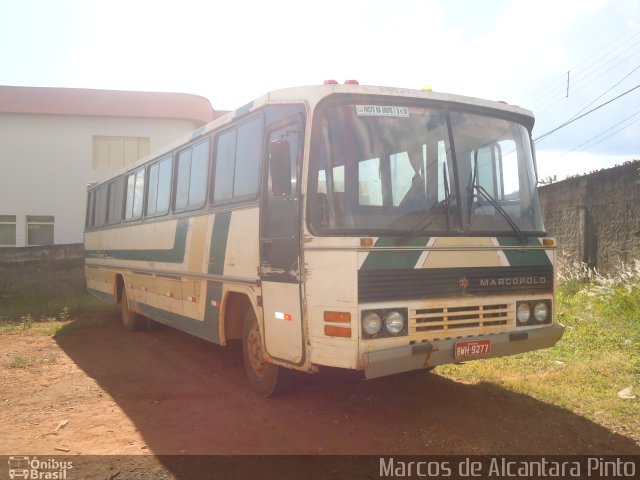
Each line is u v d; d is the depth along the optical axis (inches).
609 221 515.8
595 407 223.5
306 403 238.7
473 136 222.2
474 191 215.5
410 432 202.7
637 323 361.7
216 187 283.1
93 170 871.7
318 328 195.8
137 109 864.9
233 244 257.6
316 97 204.7
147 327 447.2
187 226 316.2
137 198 418.3
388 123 209.3
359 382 263.7
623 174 495.5
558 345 318.7
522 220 226.7
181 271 323.3
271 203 226.1
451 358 198.1
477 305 206.1
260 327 233.8
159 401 249.8
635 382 251.0
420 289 195.9
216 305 275.7
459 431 202.2
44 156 863.7
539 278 222.8
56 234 863.7
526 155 237.0
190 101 877.2
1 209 852.0
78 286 705.0
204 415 228.1
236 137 265.3
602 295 429.7
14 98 845.2
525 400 234.5
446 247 201.5
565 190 585.9
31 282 677.3
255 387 253.9
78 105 855.7
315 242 197.2
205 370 306.5
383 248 190.9
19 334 444.1
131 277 433.4
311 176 201.6
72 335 437.4
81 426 219.1
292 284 209.2
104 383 284.8
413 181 207.8
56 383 286.2
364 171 202.5
